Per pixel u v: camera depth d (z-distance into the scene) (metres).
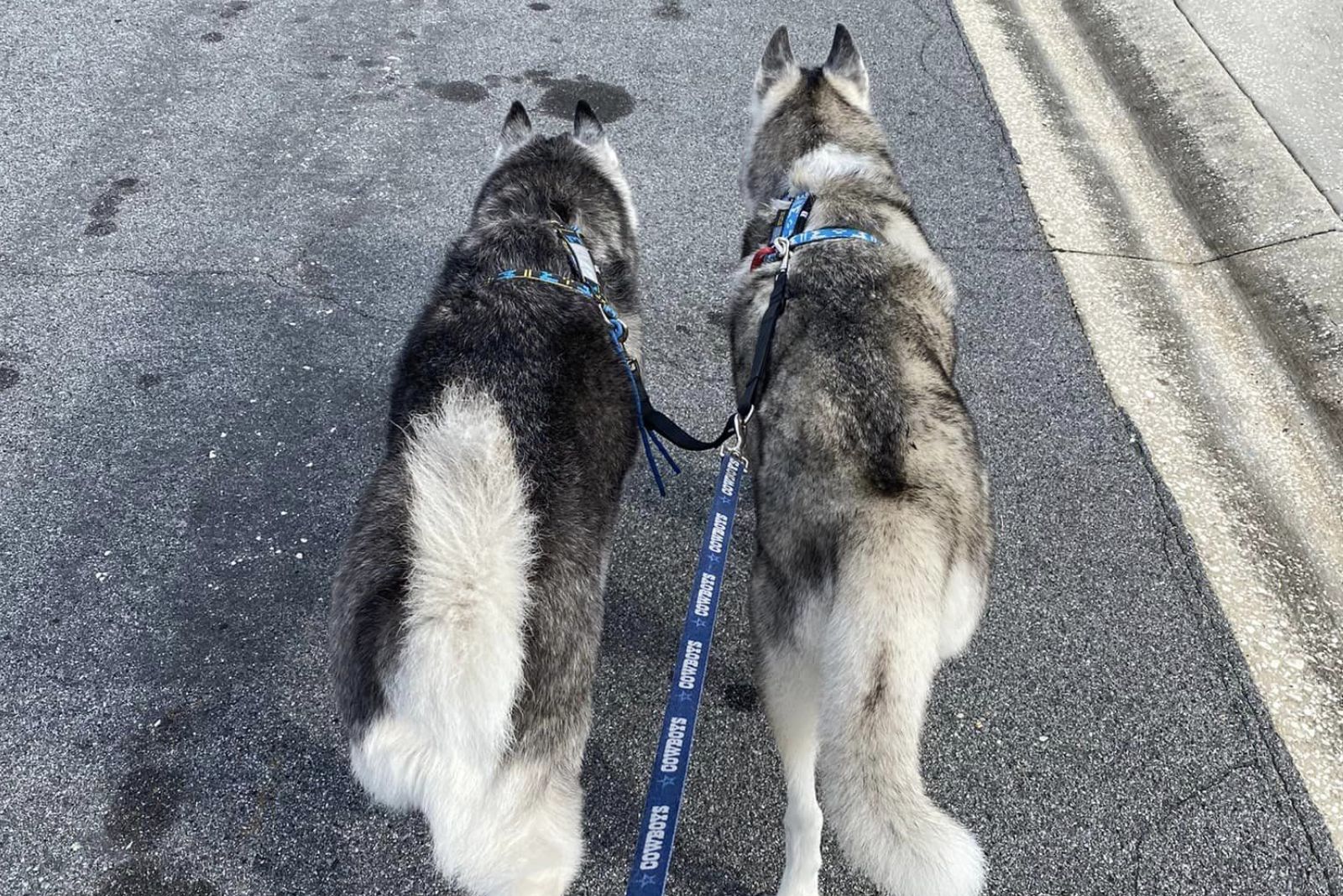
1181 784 2.49
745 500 3.34
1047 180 4.91
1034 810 2.44
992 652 2.80
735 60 5.84
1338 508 3.25
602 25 6.15
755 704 2.73
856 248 2.55
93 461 3.25
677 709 1.83
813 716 2.14
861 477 2.02
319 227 4.37
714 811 2.47
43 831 2.31
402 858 2.32
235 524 3.08
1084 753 2.56
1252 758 2.54
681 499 3.32
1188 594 2.96
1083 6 6.53
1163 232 4.61
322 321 3.88
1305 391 3.70
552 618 1.92
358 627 1.88
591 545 2.10
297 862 2.30
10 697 2.57
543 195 2.87
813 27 6.20
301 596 2.88
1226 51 5.71
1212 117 5.18
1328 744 2.58
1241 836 2.38
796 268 2.53
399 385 2.36
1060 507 3.24
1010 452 3.43
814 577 2.04
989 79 5.72
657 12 6.33
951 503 2.02
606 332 2.48
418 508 1.81
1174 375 3.79
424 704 1.75
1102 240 4.53
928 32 6.20
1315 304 4.00
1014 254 4.39
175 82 5.32
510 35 5.98
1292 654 2.80
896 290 2.45
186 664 2.68
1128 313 4.09
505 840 1.79
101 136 4.85
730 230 4.53
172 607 2.82
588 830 2.42
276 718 2.58
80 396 3.48
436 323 2.39
